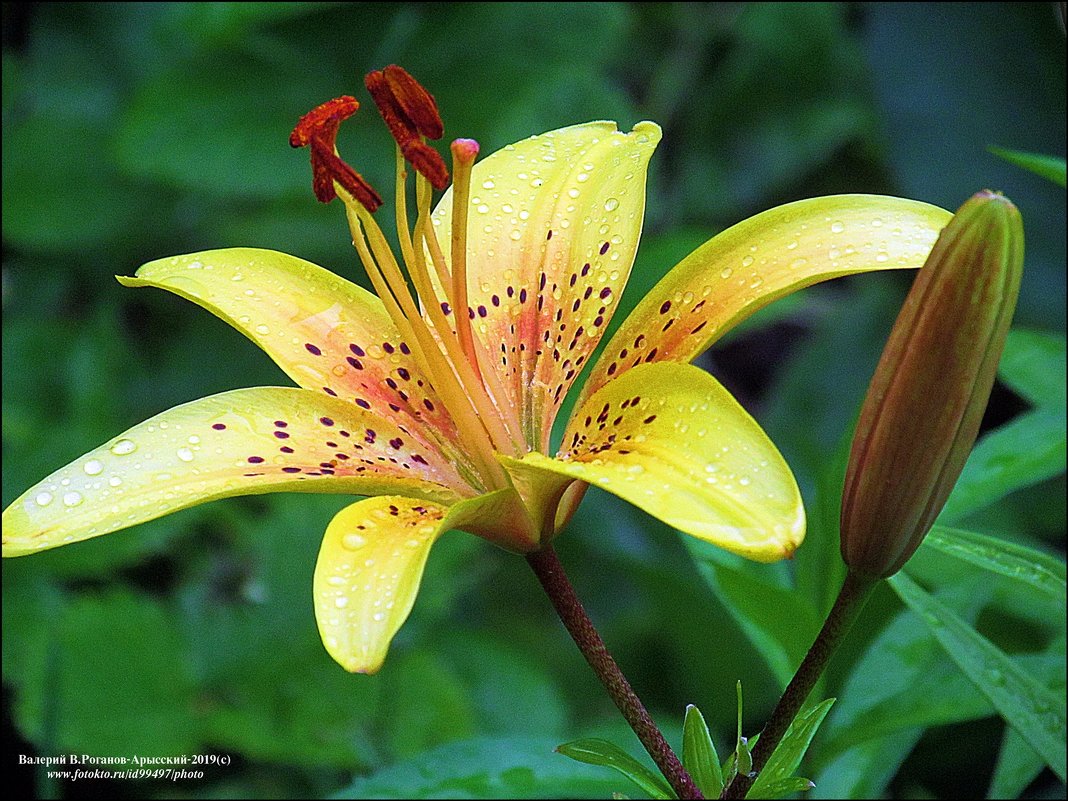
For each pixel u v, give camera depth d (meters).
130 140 0.94
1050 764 0.61
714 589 0.67
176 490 0.58
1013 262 0.55
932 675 0.67
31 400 0.95
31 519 0.57
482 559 0.97
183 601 0.83
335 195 0.61
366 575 0.56
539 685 0.86
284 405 0.60
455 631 0.88
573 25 0.95
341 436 0.60
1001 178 0.87
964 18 0.88
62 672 0.80
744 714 0.86
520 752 0.68
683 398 0.57
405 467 0.60
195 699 0.81
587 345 0.62
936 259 0.56
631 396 0.58
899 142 0.89
